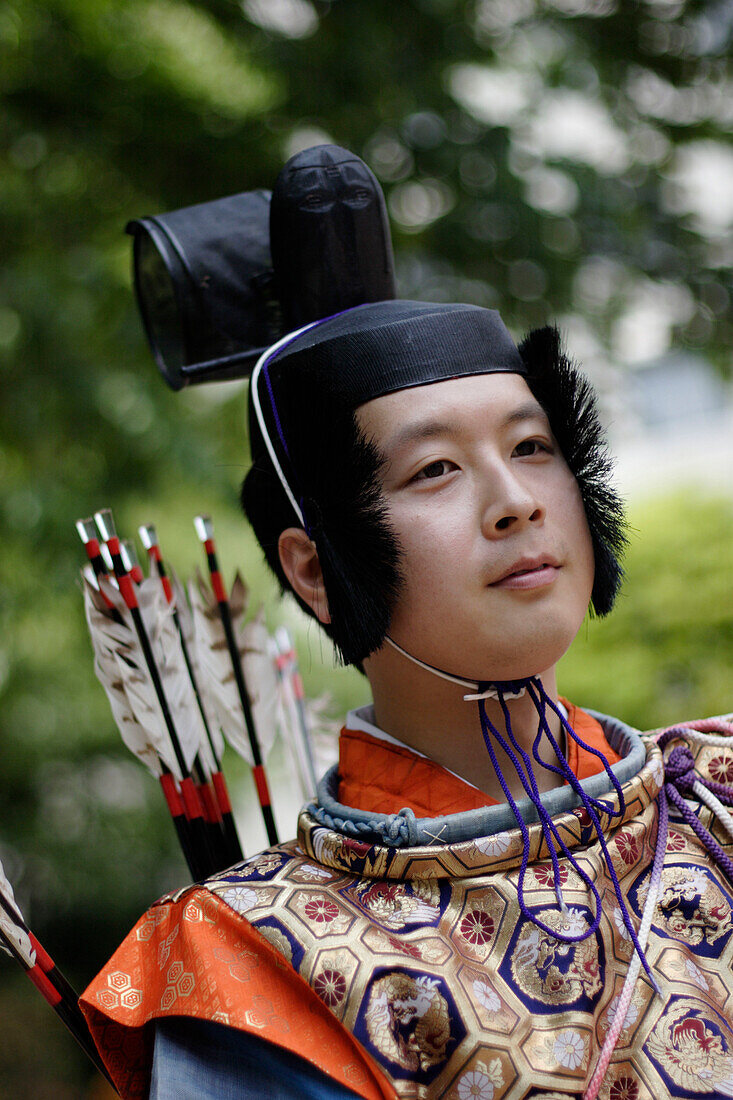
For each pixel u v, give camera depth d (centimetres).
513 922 86
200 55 424
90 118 402
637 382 465
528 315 428
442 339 96
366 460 94
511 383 97
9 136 404
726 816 98
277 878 95
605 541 102
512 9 428
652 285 446
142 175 412
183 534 458
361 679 449
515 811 89
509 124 423
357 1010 83
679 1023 85
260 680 128
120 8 404
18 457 421
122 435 414
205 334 120
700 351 458
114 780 517
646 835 94
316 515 97
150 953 97
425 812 95
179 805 114
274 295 121
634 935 86
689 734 105
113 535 114
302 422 99
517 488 91
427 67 410
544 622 91
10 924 101
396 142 409
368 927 87
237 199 127
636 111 439
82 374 404
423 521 92
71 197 420
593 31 430
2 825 489
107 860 494
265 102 408
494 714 97
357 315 106
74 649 464
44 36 394
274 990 87
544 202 425
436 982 83
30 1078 466
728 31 427
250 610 427
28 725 468
